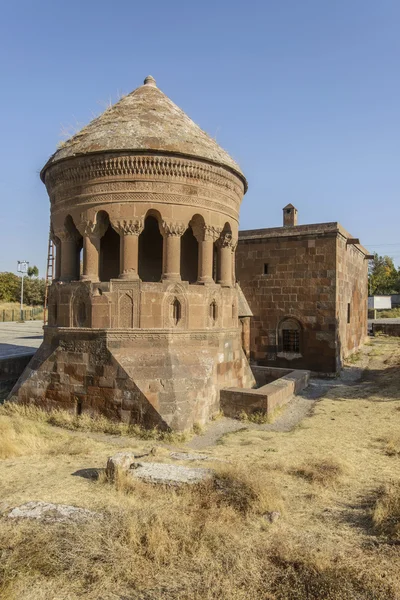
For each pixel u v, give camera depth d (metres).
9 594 4.60
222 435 12.21
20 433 11.43
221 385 14.52
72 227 14.73
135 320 13.01
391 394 16.70
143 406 12.16
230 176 14.87
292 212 26.14
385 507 6.58
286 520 6.44
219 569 5.10
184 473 7.55
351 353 27.47
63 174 14.02
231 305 15.74
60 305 14.18
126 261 13.38
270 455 9.77
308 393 17.84
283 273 23.64
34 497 6.88
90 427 12.50
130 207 13.29
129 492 7.11
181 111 15.70
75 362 13.34
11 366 18.64
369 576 4.93
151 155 13.14
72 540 5.54
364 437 11.38
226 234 15.57
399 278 87.81
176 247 13.62
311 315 22.89
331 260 22.50
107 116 14.50
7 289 80.19
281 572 5.05
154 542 5.48
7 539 5.55
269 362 23.86
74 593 4.69
